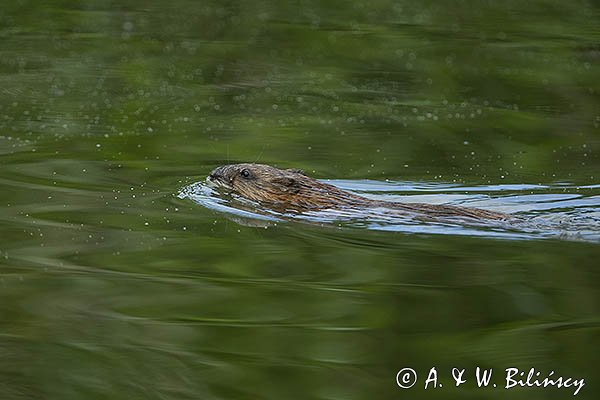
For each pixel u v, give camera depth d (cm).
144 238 3409
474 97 5938
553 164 4584
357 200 3853
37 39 7038
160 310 2769
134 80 6147
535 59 6744
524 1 8325
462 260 3183
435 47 7025
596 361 2459
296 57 6775
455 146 4931
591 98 5891
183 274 3059
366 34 7338
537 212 3756
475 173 4444
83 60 6544
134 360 2442
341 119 5434
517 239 3391
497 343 2556
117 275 3041
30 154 4572
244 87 6084
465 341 2575
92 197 3894
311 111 5603
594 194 4056
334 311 2773
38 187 4009
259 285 2975
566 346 2538
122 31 7306
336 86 6144
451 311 2770
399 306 2800
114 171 4325
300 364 2431
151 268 3116
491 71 6475
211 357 2466
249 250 3306
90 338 2570
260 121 5366
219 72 6394
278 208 3841
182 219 3647
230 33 7325
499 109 5672
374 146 4906
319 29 7456
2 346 2509
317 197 3888
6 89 5856
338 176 4378
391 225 3591
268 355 2481
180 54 6769
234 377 2353
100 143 4828
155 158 4584
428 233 3475
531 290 2900
